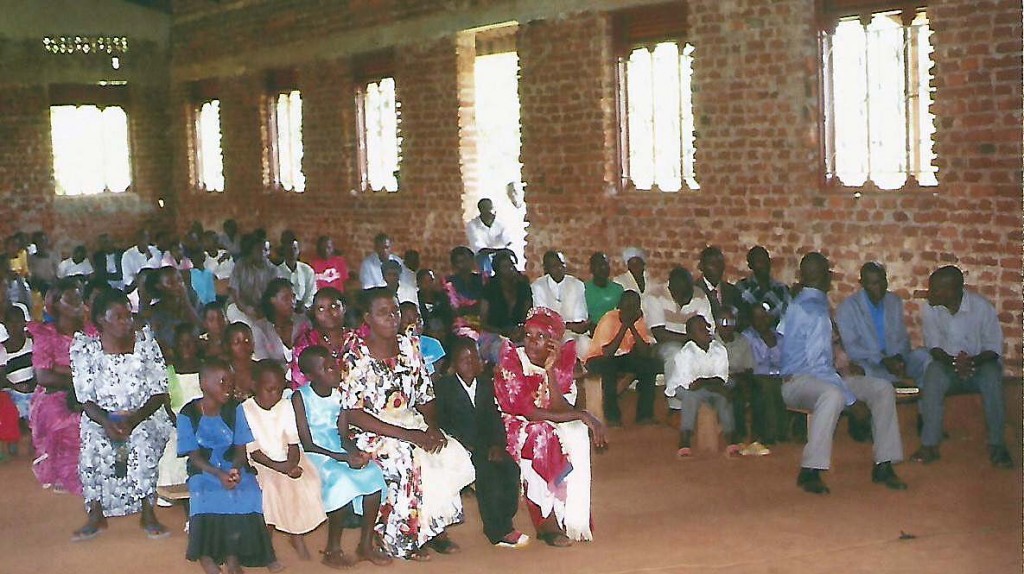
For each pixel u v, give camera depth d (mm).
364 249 15688
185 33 19125
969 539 6203
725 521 6676
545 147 12648
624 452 8492
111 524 7102
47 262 15711
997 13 8633
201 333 8930
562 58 12297
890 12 9430
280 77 17219
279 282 7758
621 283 10164
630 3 11484
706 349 8312
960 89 8906
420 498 6078
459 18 13617
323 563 6168
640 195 11656
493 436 6285
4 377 8766
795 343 7492
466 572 5930
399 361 6027
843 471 7738
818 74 9953
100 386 6551
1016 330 8672
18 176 18875
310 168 16547
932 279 7926
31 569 6242
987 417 7754
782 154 10234
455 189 14008
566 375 6301
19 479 8344
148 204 19781
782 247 10312
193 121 19344
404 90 14625
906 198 9328
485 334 9359
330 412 6047
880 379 7410
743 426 8547
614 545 6289
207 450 5922
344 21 15555
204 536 5914
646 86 11664
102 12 19156
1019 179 8578
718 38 10664
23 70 18750
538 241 12891
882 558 5934
